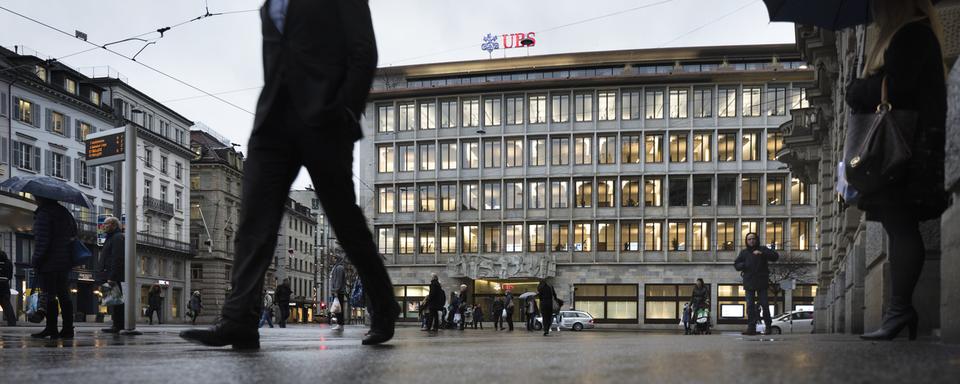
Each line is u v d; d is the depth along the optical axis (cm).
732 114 5344
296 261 9350
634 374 192
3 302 1580
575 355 280
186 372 221
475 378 194
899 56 370
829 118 1986
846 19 577
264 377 204
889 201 378
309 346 428
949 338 333
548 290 1977
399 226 5712
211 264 7038
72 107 5200
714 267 5262
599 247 5406
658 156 5394
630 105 5453
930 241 601
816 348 297
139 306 5862
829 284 2166
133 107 5941
